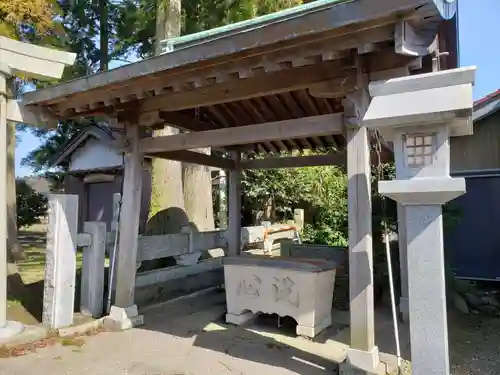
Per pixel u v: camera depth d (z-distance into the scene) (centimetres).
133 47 1316
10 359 312
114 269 435
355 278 286
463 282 539
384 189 202
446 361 189
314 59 256
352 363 280
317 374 288
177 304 496
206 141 370
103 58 1259
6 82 361
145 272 498
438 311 192
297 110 495
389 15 202
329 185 1022
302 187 1019
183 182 779
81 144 1192
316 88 298
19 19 585
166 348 342
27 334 349
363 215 288
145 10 1038
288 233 877
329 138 580
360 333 281
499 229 631
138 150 412
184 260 564
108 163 1141
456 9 255
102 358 319
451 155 661
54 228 387
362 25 214
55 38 710
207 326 407
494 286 614
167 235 526
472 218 651
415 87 192
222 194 1082
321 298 384
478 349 346
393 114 192
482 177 643
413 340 196
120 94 339
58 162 1256
